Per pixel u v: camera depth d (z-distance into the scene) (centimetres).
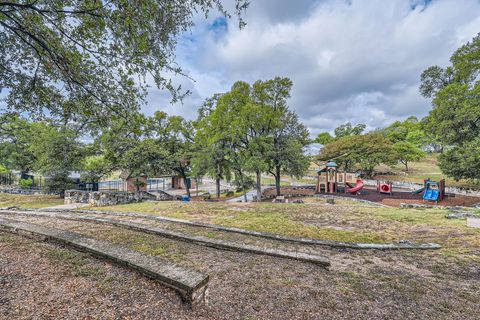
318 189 2202
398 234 583
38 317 196
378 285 320
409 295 295
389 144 2917
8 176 2208
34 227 432
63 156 1437
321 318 243
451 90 1427
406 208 1001
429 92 2289
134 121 397
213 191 2762
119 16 297
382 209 961
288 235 579
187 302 229
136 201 1438
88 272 279
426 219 734
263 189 2573
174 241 488
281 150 1708
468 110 1275
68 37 329
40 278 263
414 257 428
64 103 385
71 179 1619
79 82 348
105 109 384
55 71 357
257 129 1638
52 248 354
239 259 401
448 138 1431
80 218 693
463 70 1605
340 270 370
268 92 1708
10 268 284
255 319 235
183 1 311
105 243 352
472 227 610
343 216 799
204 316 227
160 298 234
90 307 214
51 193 1605
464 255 431
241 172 1784
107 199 1234
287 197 1817
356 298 285
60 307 212
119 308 215
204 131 1638
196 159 1689
